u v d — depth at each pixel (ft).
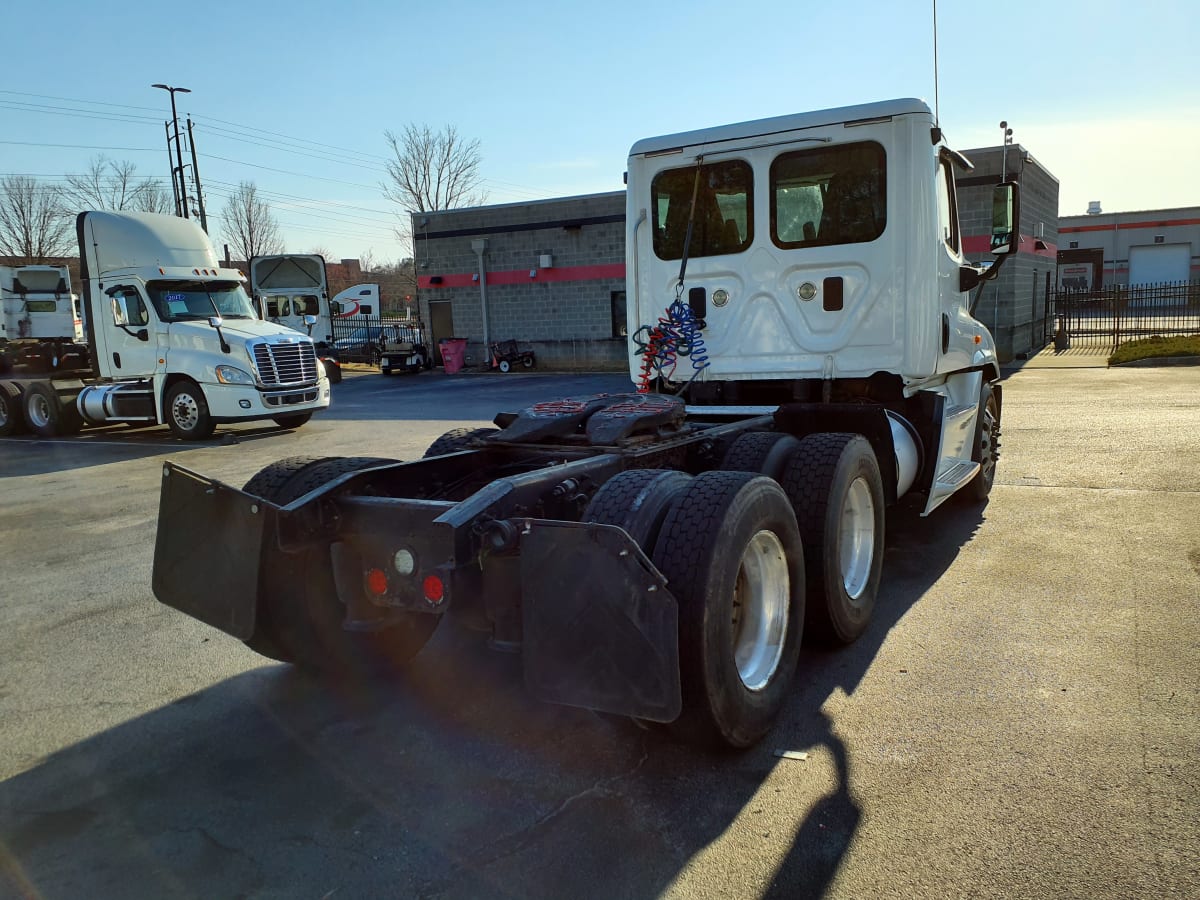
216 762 11.25
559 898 8.27
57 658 15.12
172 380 45.70
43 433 50.55
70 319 64.18
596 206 89.81
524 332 95.81
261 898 8.49
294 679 13.92
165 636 16.08
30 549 23.22
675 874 8.55
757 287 19.36
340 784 10.59
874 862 8.55
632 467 13.85
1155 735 10.68
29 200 163.84
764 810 9.59
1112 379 52.42
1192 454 28.27
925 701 12.03
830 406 17.29
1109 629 14.14
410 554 11.00
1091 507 22.22
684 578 9.98
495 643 10.39
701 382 20.31
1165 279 168.45
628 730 11.69
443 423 49.83
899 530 21.17
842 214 18.45
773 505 11.43
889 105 17.75
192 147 130.21
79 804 10.33
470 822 9.64
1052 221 93.45
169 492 12.09
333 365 65.26
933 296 18.21
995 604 15.71
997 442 25.07
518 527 10.11
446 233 98.27
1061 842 8.69
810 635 14.08
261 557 11.35
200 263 49.67
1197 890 7.90
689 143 19.60
